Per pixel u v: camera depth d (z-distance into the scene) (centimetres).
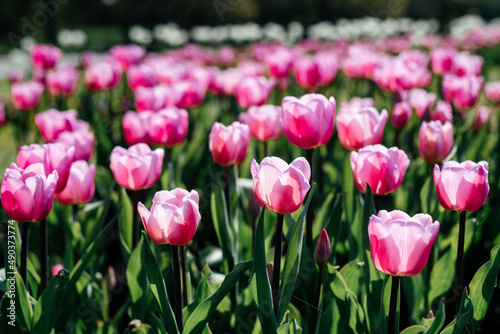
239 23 1964
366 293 215
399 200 307
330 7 2447
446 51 580
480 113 383
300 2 2444
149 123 307
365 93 686
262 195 177
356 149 249
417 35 1596
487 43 1363
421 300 257
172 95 389
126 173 233
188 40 1658
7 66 1847
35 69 722
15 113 685
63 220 297
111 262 382
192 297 246
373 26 1700
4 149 646
